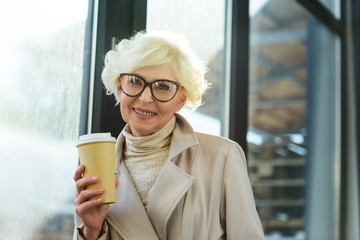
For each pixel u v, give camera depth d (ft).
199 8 8.20
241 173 4.61
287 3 11.07
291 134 11.11
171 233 4.45
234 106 8.80
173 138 4.60
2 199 5.23
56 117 5.82
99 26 6.27
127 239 4.38
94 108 6.18
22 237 5.43
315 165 12.01
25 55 5.48
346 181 13.05
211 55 8.54
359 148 12.99
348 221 12.92
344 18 13.52
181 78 4.40
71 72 6.01
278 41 10.72
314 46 12.20
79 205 4.10
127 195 4.51
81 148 4.10
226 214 4.54
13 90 5.34
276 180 10.55
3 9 5.25
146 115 4.39
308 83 11.86
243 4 9.04
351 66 13.39
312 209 11.82
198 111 8.04
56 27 5.83
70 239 5.95
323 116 12.47
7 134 5.28
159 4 7.21
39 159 5.61
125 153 4.72
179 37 4.52
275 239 10.60
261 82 10.08
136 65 4.29
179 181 4.44
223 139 4.78
